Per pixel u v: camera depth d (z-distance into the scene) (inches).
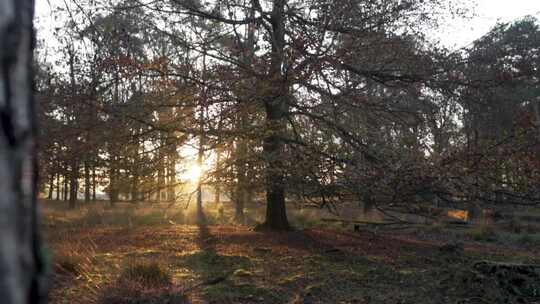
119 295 207.5
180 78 386.3
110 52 346.6
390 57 411.5
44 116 340.8
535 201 375.2
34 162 27.6
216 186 447.8
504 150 347.6
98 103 360.2
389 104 436.5
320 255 346.9
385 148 405.7
